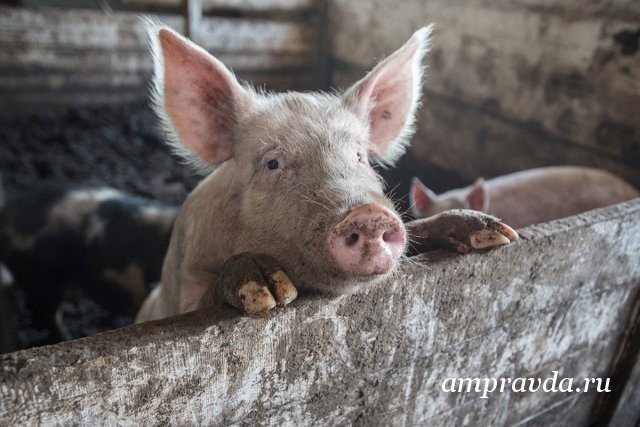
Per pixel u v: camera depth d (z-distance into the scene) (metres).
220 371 1.20
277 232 1.53
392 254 1.23
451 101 4.29
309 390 1.39
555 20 3.37
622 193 2.95
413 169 4.75
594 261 1.83
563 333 1.94
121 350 1.05
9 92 5.60
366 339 1.43
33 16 5.46
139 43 5.95
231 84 1.72
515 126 3.79
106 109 6.00
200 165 1.86
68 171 4.84
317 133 1.63
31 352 0.99
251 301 1.17
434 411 1.75
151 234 3.30
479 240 1.51
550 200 3.03
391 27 4.94
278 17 6.12
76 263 3.39
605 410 2.39
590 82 3.22
